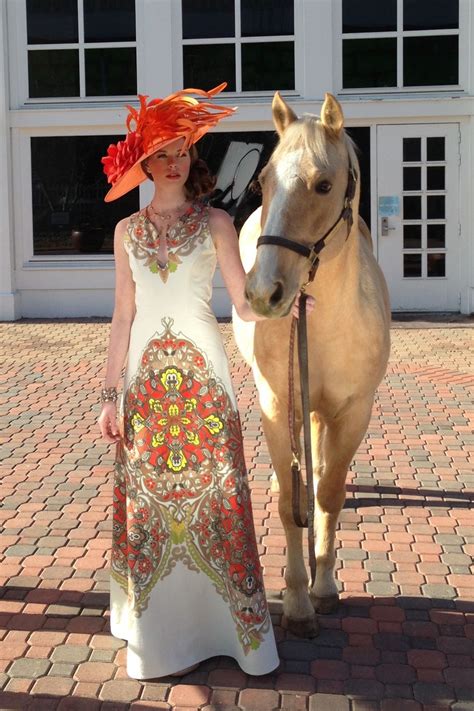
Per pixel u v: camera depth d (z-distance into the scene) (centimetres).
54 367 861
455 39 1102
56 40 1130
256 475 528
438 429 635
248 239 418
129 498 301
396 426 643
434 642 332
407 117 1104
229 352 919
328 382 327
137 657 299
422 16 1102
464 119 1101
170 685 301
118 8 1123
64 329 1072
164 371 295
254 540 301
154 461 296
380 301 341
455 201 1119
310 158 272
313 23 1098
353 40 1112
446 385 773
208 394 295
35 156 1140
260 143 1121
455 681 306
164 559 299
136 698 293
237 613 300
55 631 340
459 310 1141
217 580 307
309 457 306
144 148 287
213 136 1122
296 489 324
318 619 350
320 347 319
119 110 1118
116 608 332
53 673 310
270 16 1112
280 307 264
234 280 294
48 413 687
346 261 305
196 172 298
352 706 290
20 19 1124
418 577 387
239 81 1124
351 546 421
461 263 1128
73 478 527
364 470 540
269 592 372
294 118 300
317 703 291
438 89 1110
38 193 1148
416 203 1126
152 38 1118
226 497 295
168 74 1125
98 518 460
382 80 1117
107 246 1157
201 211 295
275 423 332
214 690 297
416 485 512
